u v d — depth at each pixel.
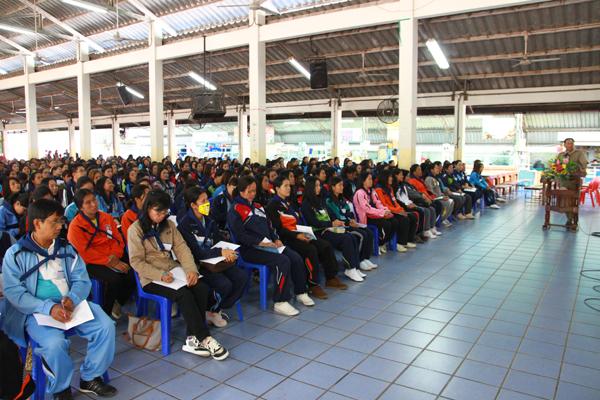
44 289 2.37
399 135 8.09
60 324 2.27
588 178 13.09
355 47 11.02
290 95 14.95
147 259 2.96
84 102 13.45
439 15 7.68
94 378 2.45
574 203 7.07
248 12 9.80
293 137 21.06
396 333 3.26
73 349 2.99
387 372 2.69
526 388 2.51
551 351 2.96
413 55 7.87
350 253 4.48
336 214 4.89
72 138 21.55
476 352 2.95
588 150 16.14
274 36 9.39
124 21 11.69
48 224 2.30
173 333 3.26
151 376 2.64
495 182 12.02
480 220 8.36
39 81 14.77
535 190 12.49
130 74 14.78
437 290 4.23
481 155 18.42
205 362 2.82
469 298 4.00
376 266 5.02
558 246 6.09
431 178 7.62
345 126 19.45
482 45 10.13
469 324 3.42
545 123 16.36
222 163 9.63
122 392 2.47
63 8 11.53
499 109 13.14
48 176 6.09
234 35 9.98
